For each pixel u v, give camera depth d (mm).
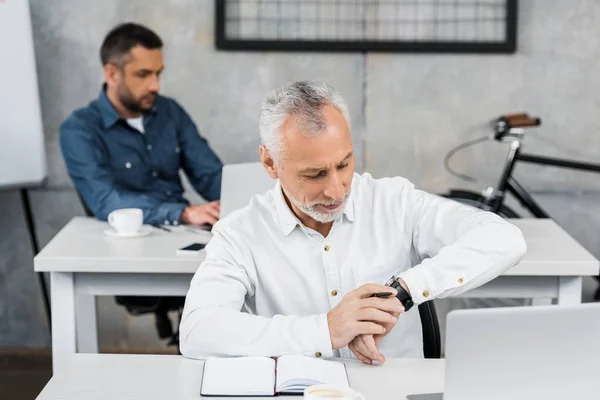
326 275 2109
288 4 4211
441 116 4301
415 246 2195
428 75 4273
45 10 4215
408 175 4336
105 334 4422
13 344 4441
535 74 4277
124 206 3420
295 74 4273
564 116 4309
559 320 1509
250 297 2154
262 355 1855
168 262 2762
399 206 2201
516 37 4207
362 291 1866
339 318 1840
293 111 1854
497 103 4297
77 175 3604
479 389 1521
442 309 3998
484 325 1487
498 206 4055
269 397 1712
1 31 3869
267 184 2955
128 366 1887
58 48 4242
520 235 2027
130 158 3771
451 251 1962
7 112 3912
